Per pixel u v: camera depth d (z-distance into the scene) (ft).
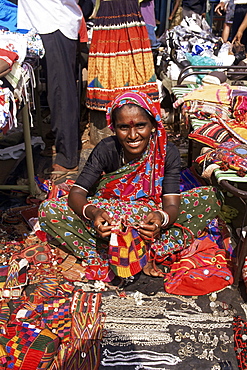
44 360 5.67
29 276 7.53
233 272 7.49
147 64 12.57
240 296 7.24
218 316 6.81
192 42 16.01
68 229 7.45
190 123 9.62
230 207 9.83
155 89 13.00
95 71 12.35
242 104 9.14
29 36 8.57
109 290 7.32
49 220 7.35
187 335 6.41
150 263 7.71
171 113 15.85
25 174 11.39
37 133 14.42
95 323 6.43
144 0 16.48
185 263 7.66
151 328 6.52
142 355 6.05
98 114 13.01
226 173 7.01
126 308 6.89
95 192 7.81
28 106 9.25
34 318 6.50
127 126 6.48
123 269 6.66
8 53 6.83
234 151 7.46
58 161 11.87
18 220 9.30
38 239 8.66
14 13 10.62
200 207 7.47
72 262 7.98
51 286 7.25
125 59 12.16
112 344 6.20
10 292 7.03
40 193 10.42
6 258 7.98
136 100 6.34
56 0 10.23
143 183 7.31
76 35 11.07
